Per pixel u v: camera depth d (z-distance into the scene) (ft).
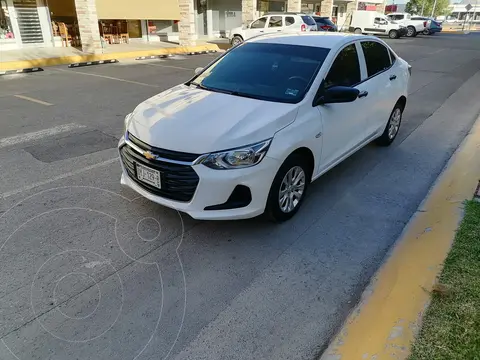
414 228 11.49
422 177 15.43
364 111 14.79
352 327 8.00
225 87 12.98
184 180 10.12
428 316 7.83
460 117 23.98
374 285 9.17
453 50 66.13
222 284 9.46
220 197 10.16
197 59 49.65
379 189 14.40
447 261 9.44
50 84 31.94
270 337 7.99
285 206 11.81
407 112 25.12
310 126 11.59
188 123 10.70
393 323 7.83
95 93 28.84
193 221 11.96
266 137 10.39
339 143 13.57
